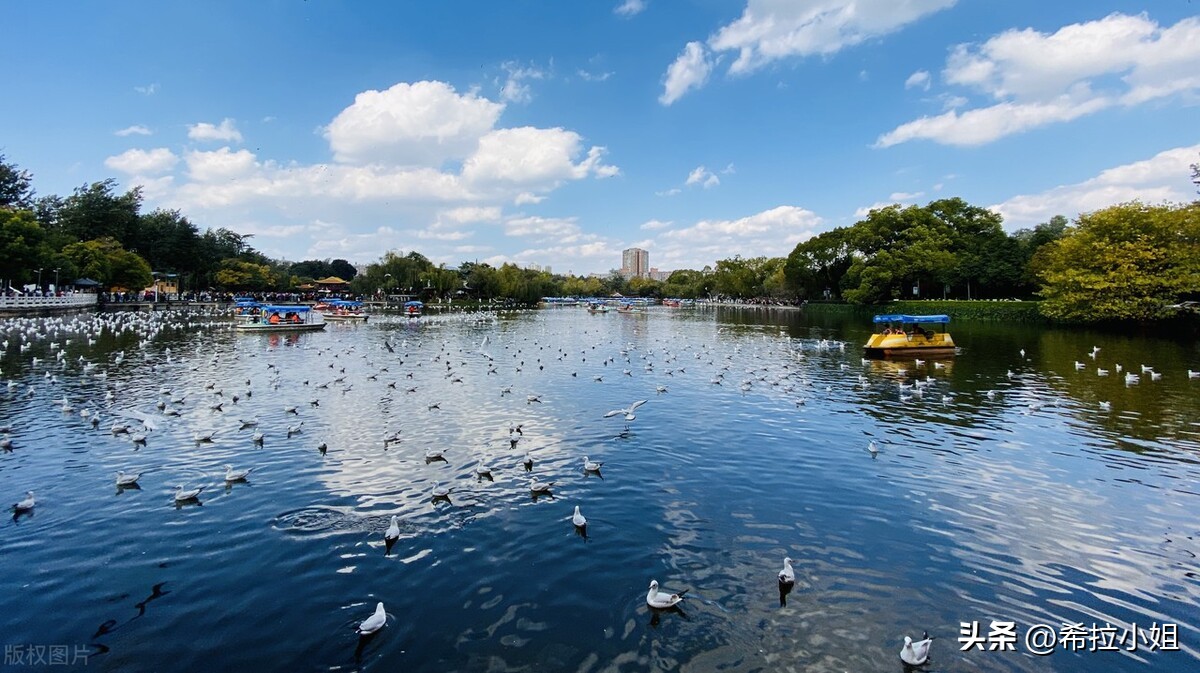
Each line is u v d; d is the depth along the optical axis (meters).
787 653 9.85
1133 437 22.77
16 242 76.88
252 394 30.97
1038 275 79.69
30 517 15.04
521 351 52.94
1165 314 61.22
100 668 9.44
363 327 81.88
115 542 13.69
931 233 102.75
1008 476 18.50
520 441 22.30
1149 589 11.92
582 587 11.88
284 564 12.70
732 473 18.78
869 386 34.38
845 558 13.15
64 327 65.50
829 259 130.38
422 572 12.40
